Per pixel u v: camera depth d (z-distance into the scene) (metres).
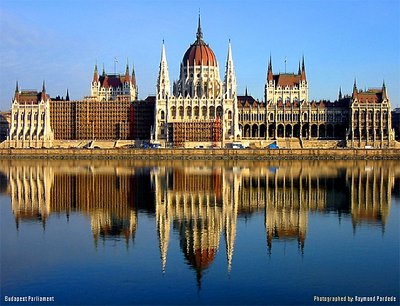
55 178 169.50
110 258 69.94
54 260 68.94
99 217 99.50
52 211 106.31
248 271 64.38
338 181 160.00
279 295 56.44
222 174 182.75
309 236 82.88
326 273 63.47
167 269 65.06
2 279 61.19
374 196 127.75
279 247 75.94
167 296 56.22
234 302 54.56
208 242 79.00
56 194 131.50
